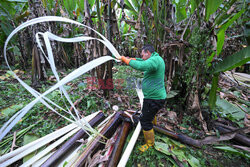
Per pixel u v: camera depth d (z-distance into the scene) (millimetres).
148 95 1590
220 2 1671
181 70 2529
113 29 2469
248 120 2291
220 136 1887
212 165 1614
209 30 1928
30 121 2129
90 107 2527
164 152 1661
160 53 2537
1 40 3836
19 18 3488
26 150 1518
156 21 2311
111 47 1503
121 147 1672
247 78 4477
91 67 1135
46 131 1936
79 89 3066
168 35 2527
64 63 4680
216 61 2279
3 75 3730
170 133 1971
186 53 2465
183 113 2486
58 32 4113
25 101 2582
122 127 1963
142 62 1425
